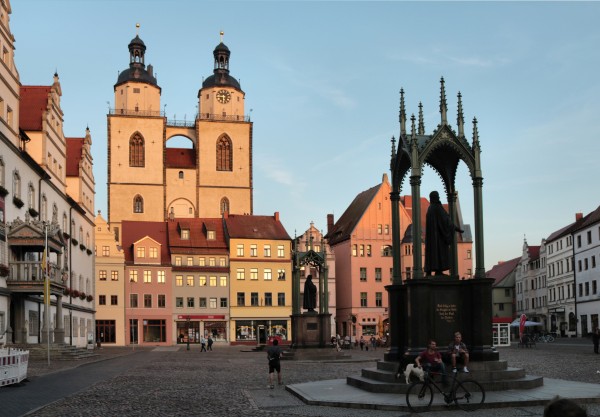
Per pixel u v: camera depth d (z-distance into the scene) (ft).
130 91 460.96
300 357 182.19
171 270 366.22
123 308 356.18
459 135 86.74
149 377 118.21
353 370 137.69
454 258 89.66
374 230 386.73
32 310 187.01
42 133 208.95
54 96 222.69
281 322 376.68
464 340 82.23
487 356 80.89
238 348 312.71
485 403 67.41
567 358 169.48
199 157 464.65
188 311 366.63
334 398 75.20
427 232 85.51
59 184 230.68
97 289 354.33
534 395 72.23
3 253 164.66
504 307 513.86
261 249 379.76
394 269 90.63
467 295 82.84
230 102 476.54
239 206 465.06
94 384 103.19
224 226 390.01
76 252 258.57
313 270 385.70
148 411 70.95
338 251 399.44
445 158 93.56
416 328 80.64
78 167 271.28
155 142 457.68
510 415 63.21
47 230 167.53
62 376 119.14
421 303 81.10
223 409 72.28
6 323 164.55
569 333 384.06
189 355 221.05
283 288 379.35
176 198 460.96
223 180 465.47
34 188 197.06
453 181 94.73
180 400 81.25
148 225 388.16
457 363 77.41
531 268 467.11
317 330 190.60
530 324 273.13
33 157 208.03
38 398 83.30
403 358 80.23
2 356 95.96
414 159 84.12
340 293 395.34
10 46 176.45
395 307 87.76
